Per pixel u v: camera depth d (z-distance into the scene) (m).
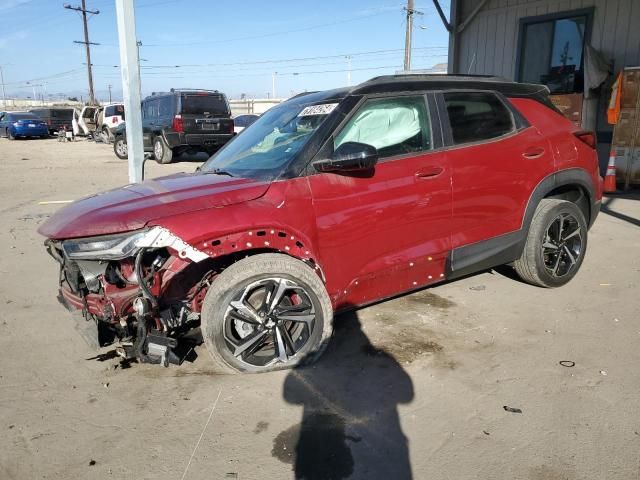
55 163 17.12
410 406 2.91
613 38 9.72
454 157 3.74
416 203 3.58
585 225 4.60
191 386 3.17
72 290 3.25
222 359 3.12
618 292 4.50
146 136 16.91
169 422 2.83
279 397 3.03
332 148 3.35
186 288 3.25
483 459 2.48
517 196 4.08
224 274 3.03
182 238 2.86
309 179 3.25
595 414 2.78
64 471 2.47
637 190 9.32
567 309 4.16
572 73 10.53
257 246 3.05
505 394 2.99
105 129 27.08
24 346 3.76
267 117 4.26
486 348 3.55
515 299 4.39
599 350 3.48
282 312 3.20
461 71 12.59
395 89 3.64
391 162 3.52
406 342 3.66
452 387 3.08
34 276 5.34
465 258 3.93
